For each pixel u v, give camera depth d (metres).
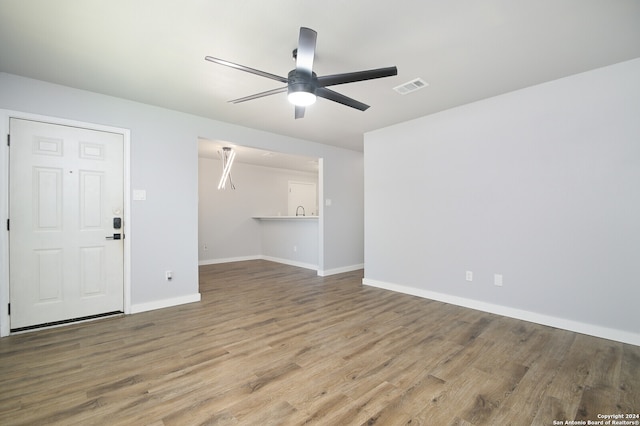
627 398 1.69
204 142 4.91
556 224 2.74
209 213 6.50
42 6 1.71
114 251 3.12
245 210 7.06
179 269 3.50
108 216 3.09
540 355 2.21
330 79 2.04
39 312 2.74
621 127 2.42
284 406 1.63
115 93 2.99
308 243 5.96
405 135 3.95
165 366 2.05
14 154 2.62
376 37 2.04
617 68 2.44
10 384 1.83
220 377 1.92
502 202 3.07
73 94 2.87
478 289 3.27
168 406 1.63
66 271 2.87
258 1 1.68
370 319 2.98
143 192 3.26
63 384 1.84
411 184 3.90
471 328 2.74
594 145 2.54
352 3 1.70
